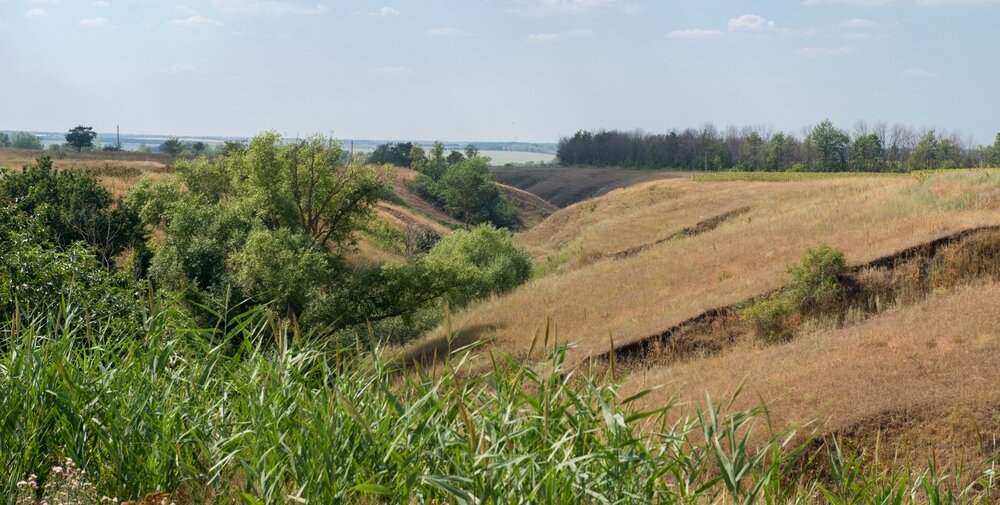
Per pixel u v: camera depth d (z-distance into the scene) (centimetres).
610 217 7612
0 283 1408
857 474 509
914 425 1467
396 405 420
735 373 1939
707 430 414
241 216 3641
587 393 456
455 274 3653
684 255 3619
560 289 3516
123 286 1714
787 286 2623
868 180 5869
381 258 6138
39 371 463
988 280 2427
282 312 3266
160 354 489
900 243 2745
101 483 420
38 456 438
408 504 388
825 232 3341
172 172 7750
